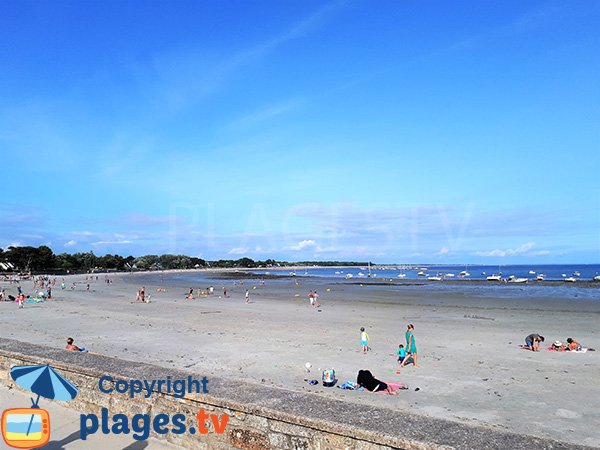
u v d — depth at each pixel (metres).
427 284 90.06
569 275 144.25
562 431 10.41
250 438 5.53
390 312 37.12
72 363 7.49
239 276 160.38
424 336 24.05
